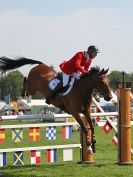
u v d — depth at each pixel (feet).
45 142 65.26
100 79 33.32
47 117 36.37
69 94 33.96
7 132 87.81
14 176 30.96
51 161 36.83
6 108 209.77
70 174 31.53
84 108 34.68
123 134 37.06
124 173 32.01
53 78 35.81
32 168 34.88
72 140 68.90
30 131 35.22
